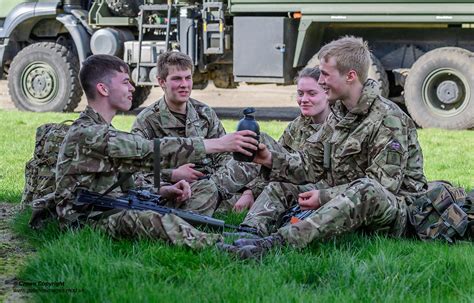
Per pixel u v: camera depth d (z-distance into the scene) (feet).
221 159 21.83
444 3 43.91
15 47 53.78
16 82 52.08
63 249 15.49
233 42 47.26
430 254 15.72
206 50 47.88
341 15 45.39
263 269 14.79
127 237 16.33
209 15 47.70
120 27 50.85
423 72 44.52
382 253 15.20
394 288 13.93
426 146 37.76
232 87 50.90
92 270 14.70
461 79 43.96
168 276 14.60
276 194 18.85
